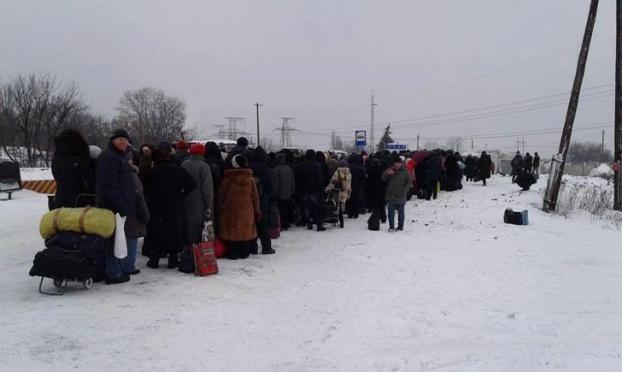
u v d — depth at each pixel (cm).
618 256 1043
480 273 878
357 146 3062
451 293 754
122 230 711
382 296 726
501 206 1845
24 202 1775
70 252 666
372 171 1445
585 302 722
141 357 495
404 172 1281
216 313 629
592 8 1738
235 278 792
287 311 648
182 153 987
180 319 602
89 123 6388
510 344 563
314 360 505
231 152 996
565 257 1025
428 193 2053
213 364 487
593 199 1902
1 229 1201
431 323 623
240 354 513
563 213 1711
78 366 470
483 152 2828
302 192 1276
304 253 998
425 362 508
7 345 509
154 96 8275
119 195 697
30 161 5288
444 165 2423
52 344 515
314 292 733
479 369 495
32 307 622
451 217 1571
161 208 815
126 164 718
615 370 495
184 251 823
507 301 723
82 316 596
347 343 552
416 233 1263
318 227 1265
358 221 1455
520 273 887
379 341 561
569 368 499
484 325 623
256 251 984
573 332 605
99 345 518
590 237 1293
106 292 691
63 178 716
